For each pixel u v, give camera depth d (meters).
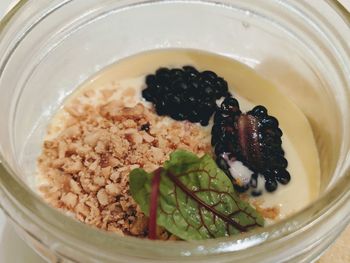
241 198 0.12
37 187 0.12
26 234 0.10
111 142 0.13
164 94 0.14
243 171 0.12
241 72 0.15
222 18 0.16
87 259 0.09
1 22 0.11
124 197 0.12
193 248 0.08
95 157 0.13
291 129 0.14
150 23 0.16
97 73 0.15
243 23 0.16
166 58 0.15
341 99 0.12
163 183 0.10
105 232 0.09
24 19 0.12
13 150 0.11
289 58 0.15
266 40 0.15
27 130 0.13
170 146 0.13
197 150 0.13
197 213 0.10
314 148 0.13
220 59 0.15
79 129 0.13
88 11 0.14
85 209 0.12
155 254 0.09
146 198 0.11
